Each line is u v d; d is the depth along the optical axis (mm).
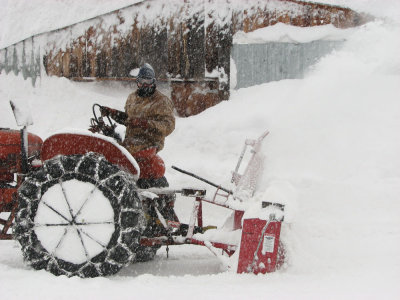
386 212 5809
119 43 10195
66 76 10555
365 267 4520
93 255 4301
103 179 4336
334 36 9656
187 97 9820
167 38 9883
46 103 10000
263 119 8398
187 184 7453
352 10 10055
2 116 9758
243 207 4699
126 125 5578
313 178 6324
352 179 6578
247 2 9750
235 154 8258
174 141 8891
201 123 8984
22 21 12000
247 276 4301
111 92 10344
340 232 5289
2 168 4934
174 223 4953
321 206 5781
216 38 9617
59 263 4312
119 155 4516
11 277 4059
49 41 10578
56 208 4363
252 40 9734
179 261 5312
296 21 9867
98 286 3842
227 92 9547
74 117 9641
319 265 4559
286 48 9547
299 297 3523
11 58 10766
